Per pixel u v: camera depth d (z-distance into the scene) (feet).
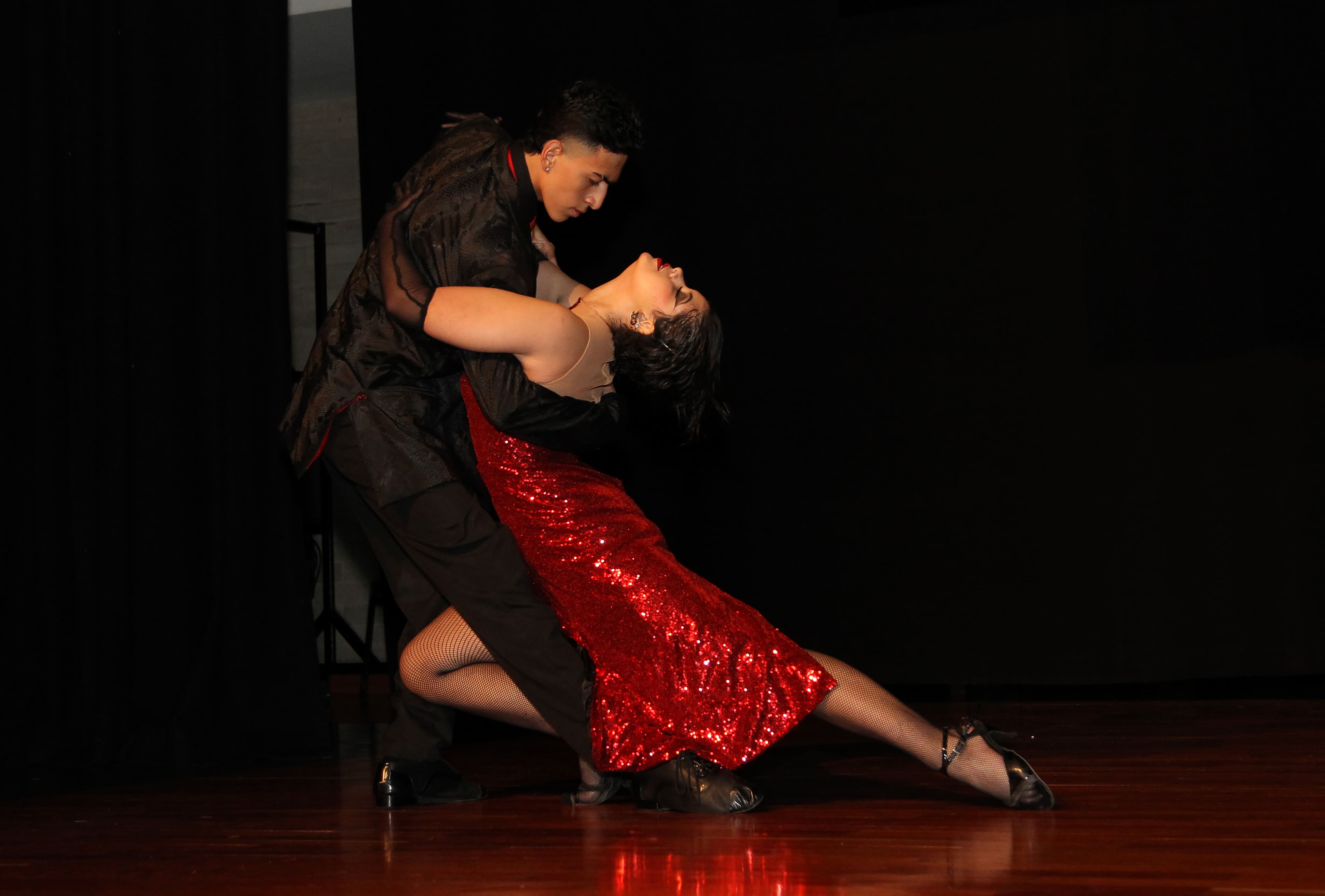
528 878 6.07
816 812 7.63
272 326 12.96
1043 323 13.57
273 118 13.05
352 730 15.34
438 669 8.52
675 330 8.04
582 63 14.16
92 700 12.60
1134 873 5.63
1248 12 13.25
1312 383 13.23
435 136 14.28
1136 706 13.26
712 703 7.70
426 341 8.04
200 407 12.76
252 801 9.29
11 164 12.38
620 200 14.25
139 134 12.67
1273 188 13.24
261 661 12.61
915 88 13.87
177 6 12.86
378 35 14.38
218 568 12.62
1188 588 13.35
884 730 7.60
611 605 7.88
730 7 14.19
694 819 7.59
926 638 13.87
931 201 13.84
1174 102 13.38
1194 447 13.35
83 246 12.86
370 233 14.43
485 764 11.27
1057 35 13.51
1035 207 13.60
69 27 12.87
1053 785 8.27
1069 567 13.51
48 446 12.39
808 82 14.08
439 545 8.09
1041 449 13.58
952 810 7.48
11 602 12.00
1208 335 13.35
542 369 7.59
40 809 9.29
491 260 7.96
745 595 14.25
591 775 8.41
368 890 5.91
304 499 20.11
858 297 14.03
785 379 14.21
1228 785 8.02
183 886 6.19
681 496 14.17
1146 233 13.44
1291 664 13.24
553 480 8.00
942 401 13.84
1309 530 13.23
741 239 14.26
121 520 12.57
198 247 12.85
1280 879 5.43
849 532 14.06
